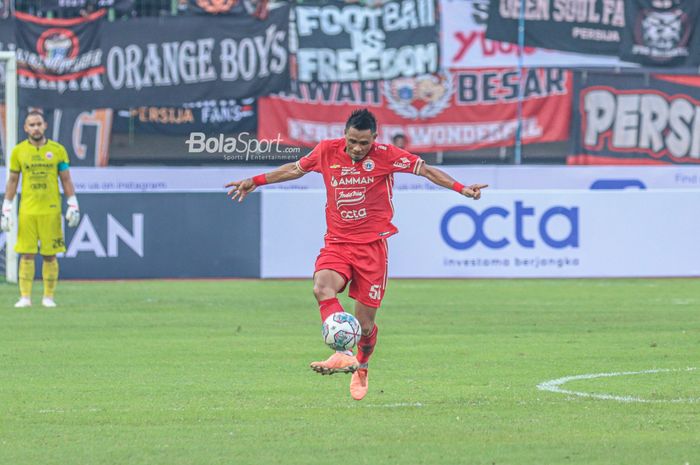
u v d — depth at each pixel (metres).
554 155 76.50
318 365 24.09
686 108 74.56
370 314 26.30
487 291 57.81
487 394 28.30
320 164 26.33
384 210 26.28
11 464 20.77
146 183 72.62
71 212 50.56
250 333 41.72
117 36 73.88
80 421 24.94
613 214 62.50
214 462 20.84
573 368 32.84
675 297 54.94
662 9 74.44
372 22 74.50
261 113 74.56
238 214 62.94
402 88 74.75
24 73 73.31
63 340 39.66
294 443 22.48
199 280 63.34
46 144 50.09
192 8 74.00
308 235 62.94
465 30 74.50
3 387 29.67
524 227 62.62
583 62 74.50
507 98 74.62
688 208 62.75
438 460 20.94
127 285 61.09
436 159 75.12
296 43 74.50
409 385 29.80
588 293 56.88
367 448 21.98
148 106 74.44
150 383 30.31
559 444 22.30
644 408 26.25
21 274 50.84
